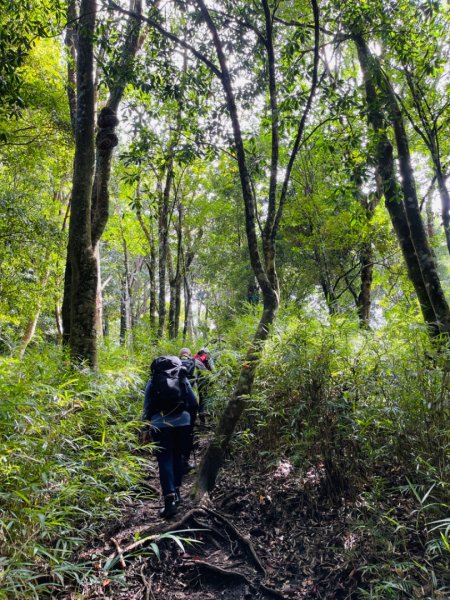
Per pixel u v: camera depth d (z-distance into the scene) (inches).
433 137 339.9
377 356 175.6
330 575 133.3
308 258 652.7
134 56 277.7
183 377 185.0
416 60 291.7
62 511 128.8
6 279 439.8
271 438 200.7
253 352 207.2
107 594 121.7
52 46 413.7
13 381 170.6
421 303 273.3
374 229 517.7
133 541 143.9
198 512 165.9
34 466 133.8
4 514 119.4
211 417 291.3
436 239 553.9
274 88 223.1
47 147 485.1
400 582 116.8
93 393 193.0
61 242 438.0
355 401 166.9
